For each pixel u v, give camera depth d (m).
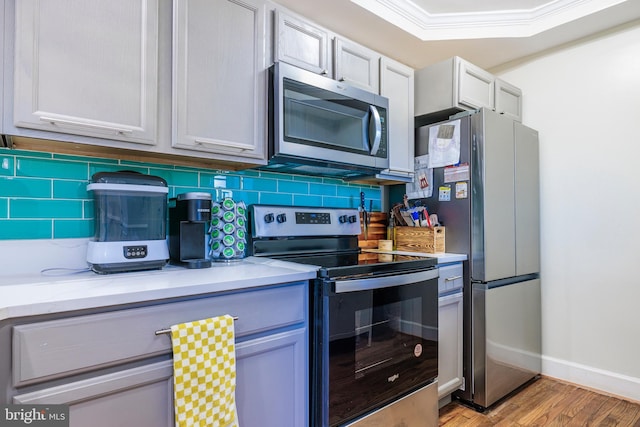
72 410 0.91
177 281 1.14
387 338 1.56
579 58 2.44
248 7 1.58
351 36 2.37
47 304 0.87
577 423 1.93
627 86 2.24
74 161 1.45
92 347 0.94
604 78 2.33
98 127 1.20
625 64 2.25
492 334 2.10
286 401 1.32
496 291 2.14
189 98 1.40
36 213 1.36
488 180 2.13
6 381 0.84
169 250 1.58
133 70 1.27
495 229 2.17
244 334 1.21
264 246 1.84
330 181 2.34
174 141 1.37
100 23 1.21
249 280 1.21
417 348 1.69
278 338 1.30
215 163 1.70
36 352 0.86
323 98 1.74
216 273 1.31
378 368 1.52
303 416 1.37
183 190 1.72
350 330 1.42
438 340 1.91
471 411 2.07
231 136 1.52
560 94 2.53
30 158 1.36
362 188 2.53
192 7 1.41
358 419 1.46
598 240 2.35
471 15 2.34
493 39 2.42
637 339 2.20
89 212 1.47
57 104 1.13
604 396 2.25
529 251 2.45
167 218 1.56
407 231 2.36
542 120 2.61
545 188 2.59
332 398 1.36
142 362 1.02
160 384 1.05
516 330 2.30
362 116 1.92
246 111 1.56
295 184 2.15
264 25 1.63
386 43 2.47
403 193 2.57
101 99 1.21
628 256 2.23
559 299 2.51
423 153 2.42
